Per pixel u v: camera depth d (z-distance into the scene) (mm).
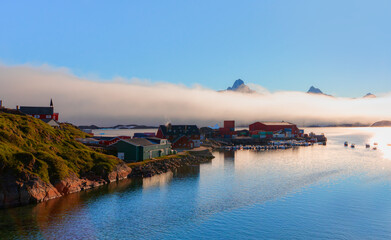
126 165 91500
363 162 122500
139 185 79562
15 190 59688
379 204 62219
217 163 121625
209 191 73688
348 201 64375
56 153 80938
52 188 65875
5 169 61438
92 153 88812
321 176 90375
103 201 64875
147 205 62594
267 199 66250
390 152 168875
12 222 51906
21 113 123188
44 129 89625
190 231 49438
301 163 120250
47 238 46156
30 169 64938
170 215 56781
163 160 109688
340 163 119625
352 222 52844
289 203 63281
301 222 52969
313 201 64562
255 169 105188
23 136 79938
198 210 59469
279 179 86625
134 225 51875
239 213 57625
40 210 58031
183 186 78750
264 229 50062
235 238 46812
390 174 93062
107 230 49656
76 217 55031
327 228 50375
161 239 46562
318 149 191750
